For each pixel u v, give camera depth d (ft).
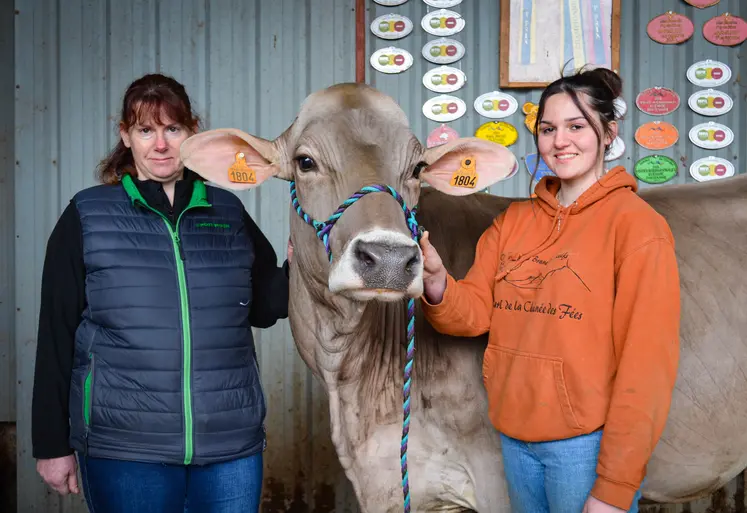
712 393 7.53
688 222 8.00
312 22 14.30
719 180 8.75
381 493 7.40
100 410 6.41
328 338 7.02
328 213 6.39
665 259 5.46
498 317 6.43
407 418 6.35
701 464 7.80
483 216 8.25
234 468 6.79
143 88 6.88
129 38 14.35
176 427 6.46
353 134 6.37
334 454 14.26
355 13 14.21
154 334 6.49
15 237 14.28
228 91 14.39
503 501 7.12
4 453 14.82
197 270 6.78
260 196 14.32
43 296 6.72
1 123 15.19
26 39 14.25
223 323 6.81
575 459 5.73
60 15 14.28
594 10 13.87
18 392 14.20
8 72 15.15
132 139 6.95
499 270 6.60
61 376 6.68
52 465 6.73
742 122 14.15
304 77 14.35
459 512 7.73
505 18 13.92
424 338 7.41
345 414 7.34
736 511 13.67
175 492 6.56
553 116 6.19
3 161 15.23
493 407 6.34
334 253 6.03
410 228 6.16
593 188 6.03
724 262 7.77
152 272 6.59
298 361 14.30
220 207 7.28
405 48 14.25
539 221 6.47
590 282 5.74
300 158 6.61
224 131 6.86
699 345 7.50
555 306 5.84
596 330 5.67
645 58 14.19
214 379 6.67
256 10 14.33
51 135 14.33
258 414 7.04
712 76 14.05
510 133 14.16
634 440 5.23
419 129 14.26
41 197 14.30
